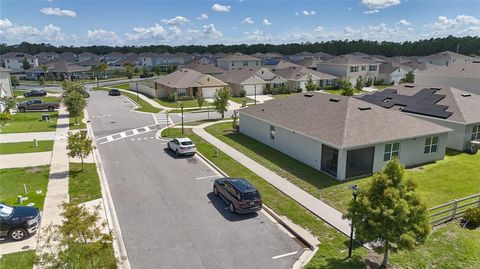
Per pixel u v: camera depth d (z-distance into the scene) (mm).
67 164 25906
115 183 22719
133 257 14523
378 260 14094
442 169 25547
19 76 105812
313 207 19000
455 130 30344
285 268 13898
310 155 25828
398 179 12789
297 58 133250
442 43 146625
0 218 15219
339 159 22766
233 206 18391
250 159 27734
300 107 30906
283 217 17938
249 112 34781
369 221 12508
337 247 15086
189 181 23203
